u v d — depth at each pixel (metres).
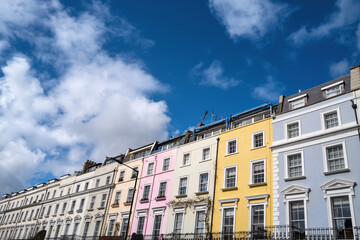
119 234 32.66
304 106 23.38
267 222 21.09
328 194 18.89
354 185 18.05
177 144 34.44
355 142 19.25
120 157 42.31
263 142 24.81
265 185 22.64
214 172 27.02
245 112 28.86
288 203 20.53
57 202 47.69
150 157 35.69
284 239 18.64
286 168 21.91
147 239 28.69
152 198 31.58
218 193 25.64
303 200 19.94
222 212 24.31
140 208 32.09
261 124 25.88
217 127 31.12
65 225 41.97
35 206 53.97
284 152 22.66
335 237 17.05
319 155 20.58
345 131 19.98
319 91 23.77
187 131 34.53
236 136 27.42
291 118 23.80
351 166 18.73
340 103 21.27
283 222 20.16
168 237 26.89
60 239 40.09
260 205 22.27
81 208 41.56
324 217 18.45
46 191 53.78
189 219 26.45
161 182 31.84
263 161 23.92
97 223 36.78
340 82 22.38
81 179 45.78
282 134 23.72
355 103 20.41
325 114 21.88
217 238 23.03
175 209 28.20
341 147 19.97
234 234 22.36
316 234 18.31
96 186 41.69
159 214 29.52
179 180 29.86
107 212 36.38
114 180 38.94
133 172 36.69
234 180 25.34
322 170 19.91
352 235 17.02
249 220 22.14
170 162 32.47
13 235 55.28
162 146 36.94
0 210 67.31
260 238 20.48
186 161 31.02
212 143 29.17
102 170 42.50
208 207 25.36
